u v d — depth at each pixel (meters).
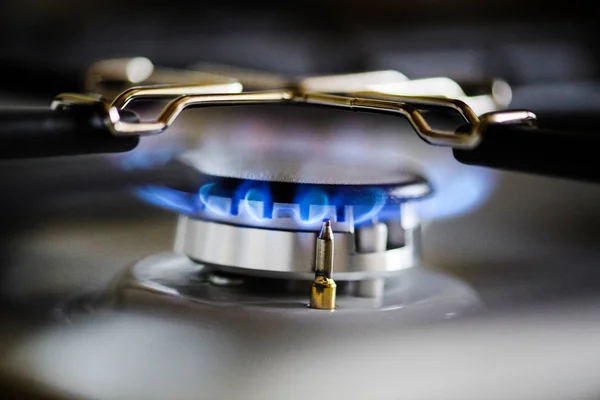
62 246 0.33
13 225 0.35
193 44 0.49
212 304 0.25
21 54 0.47
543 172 0.22
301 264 0.26
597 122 0.38
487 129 0.22
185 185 0.27
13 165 0.37
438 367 0.23
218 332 0.24
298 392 0.22
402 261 0.27
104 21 0.48
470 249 0.35
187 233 0.27
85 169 0.37
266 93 0.27
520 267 0.33
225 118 0.40
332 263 0.25
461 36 0.49
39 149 0.22
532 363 0.24
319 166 0.28
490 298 0.29
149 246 0.33
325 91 0.34
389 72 0.40
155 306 0.25
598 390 0.23
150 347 0.23
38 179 0.37
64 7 0.48
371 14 0.49
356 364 0.23
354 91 0.31
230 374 0.23
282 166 0.28
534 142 0.22
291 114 0.40
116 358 0.23
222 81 0.34
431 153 0.39
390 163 0.31
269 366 0.23
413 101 0.26
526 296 0.29
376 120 0.41
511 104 0.41
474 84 0.42
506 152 0.22
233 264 0.26
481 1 0.49
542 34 0.49
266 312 0.24
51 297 0.27
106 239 0.34
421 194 0.27
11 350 0.24
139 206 0.37
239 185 0.26
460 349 0.24
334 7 0.49
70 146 0.22
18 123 0.22
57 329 0.25
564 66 0.48
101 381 0.23
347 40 0.49
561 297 0.29
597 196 0.40
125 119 0.23
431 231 0.37
